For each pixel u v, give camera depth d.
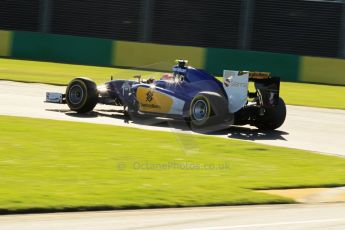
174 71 51.00
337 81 106.44
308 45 130.00
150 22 133.50
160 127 49.47
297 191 31.80
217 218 25.55
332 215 27.08
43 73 88.12
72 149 38.47
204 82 49.75
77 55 111.81
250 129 51.91
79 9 133.50
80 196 27.56
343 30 128.38
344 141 49.75
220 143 43.88
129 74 91.75
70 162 34.91
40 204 25.83
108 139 42.41
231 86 49.19
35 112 52.53
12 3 133.62
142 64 110.38
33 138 41.03
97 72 95.44
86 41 111.69
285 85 97.75
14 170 32.16
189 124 50.81
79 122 48.81
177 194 29.06
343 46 128.38
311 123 58.41
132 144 41.25
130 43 110.69
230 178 33.59
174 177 32.91
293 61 107.12
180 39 133.12
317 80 106.81
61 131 44.16
